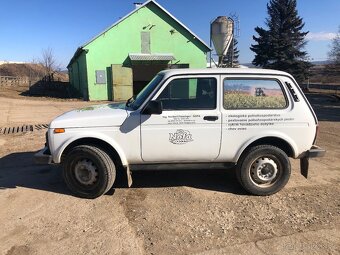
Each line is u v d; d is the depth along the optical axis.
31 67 79.50
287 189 5.70
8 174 6.45
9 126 11.96
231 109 5.26
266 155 5.32
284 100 5.36
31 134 10.31
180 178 6.18
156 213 4.79
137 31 25.33
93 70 25.03
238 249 3.90
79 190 5.29
